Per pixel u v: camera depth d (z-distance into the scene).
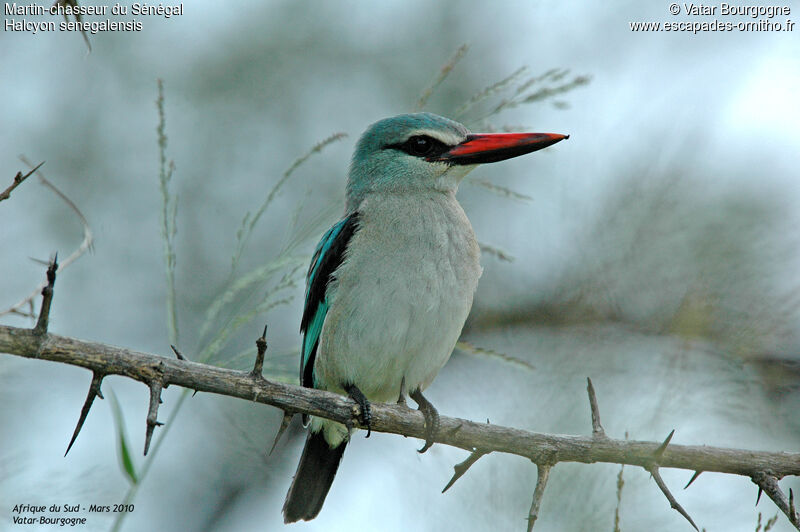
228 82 14.41
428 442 8.20
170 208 10.54
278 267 8.85
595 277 11.48
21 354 6.38
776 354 10.58
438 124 10.48
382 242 9.52
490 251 10.06
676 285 11.26
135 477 6.10
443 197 10.19
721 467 7.41
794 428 10.08
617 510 7.15
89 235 8.27
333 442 9.65
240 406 12.22
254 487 12.13
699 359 10.53
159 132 9.06
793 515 7.16
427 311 9.34
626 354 10.84
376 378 9.62
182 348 12.93
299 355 12.61
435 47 14.37
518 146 10.38
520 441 7.66
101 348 6.57
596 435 7.58
